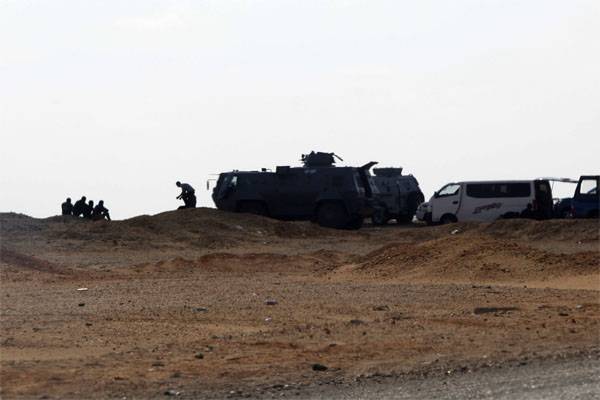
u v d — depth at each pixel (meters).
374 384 59.84
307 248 186.50
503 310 89.38
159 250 179.38
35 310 94.81
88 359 68.38
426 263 125.12
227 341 75.50
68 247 176.00
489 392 56.09
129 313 92.12
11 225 189.12
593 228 190.25
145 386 59.84
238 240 195.25
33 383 60.47
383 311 92.06
